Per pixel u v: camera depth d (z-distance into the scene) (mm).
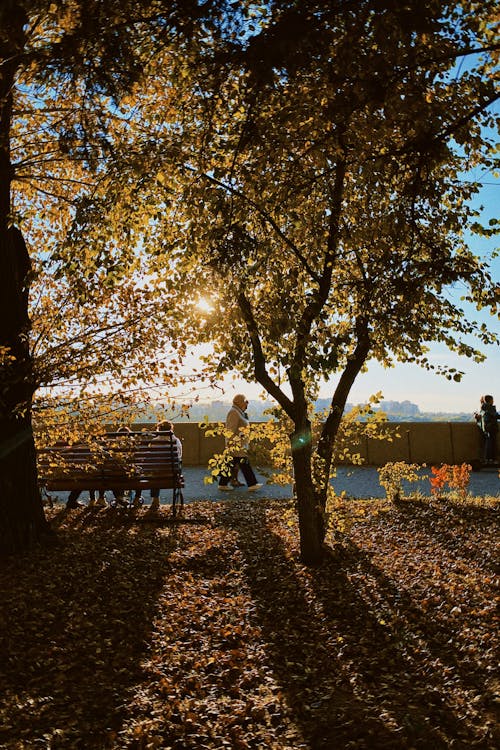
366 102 5523
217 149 6879
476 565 7910
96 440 10242
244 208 6680
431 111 5816
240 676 5219
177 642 5855
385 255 7219
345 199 7852
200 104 6840
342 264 8398
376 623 6246
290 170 6805
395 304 7312
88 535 9273
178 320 7523
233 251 6344
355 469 17062
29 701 4699
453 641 5734
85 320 9000
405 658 5477
